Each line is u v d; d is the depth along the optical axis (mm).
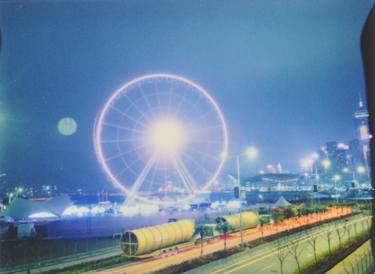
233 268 14422
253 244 18750
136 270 15133
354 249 16219
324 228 21625
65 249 21438
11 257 18844
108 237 26500
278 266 14367
